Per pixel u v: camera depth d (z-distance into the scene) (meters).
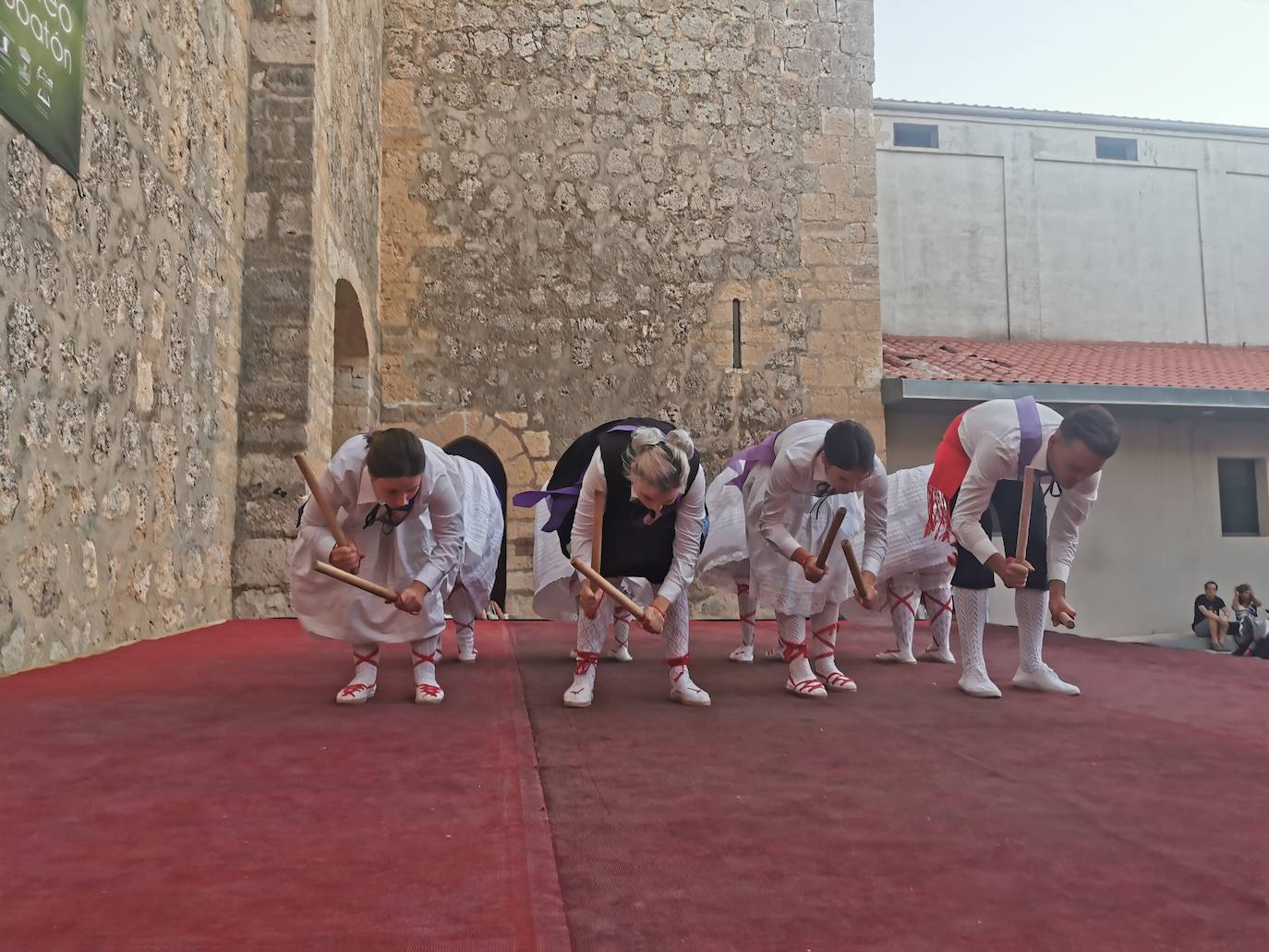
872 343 10.16
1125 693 3.63
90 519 4.11
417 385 9.55
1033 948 1.24
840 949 1.23
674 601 3.21
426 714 2.94
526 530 9.52
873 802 1.96
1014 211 12.34
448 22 9.94
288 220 6.63
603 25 10.13
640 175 10.04
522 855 1.57
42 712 2.83
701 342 9.94
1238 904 1.40
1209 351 12.17
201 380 5.66
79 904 1.33
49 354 3.71
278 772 2.14
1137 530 10.62
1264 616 10.59
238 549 6.41
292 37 6.72
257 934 1.23
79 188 3.97
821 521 3.66
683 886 1.46
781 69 10.36
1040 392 9.80
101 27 4.20
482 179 9.83
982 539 3.40
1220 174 12.81
